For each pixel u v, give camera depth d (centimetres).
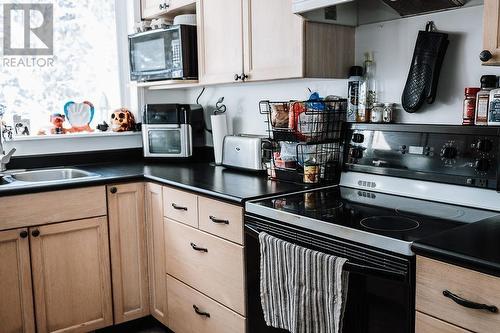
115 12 319
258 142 237
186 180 225
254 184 210
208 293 207
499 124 154
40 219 222
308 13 190
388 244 127
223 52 240
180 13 288
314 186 202
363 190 194
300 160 212
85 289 239
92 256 239
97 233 239
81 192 232
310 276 147
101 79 318
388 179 186
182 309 229
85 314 240
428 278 117
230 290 193
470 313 109
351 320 141
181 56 258
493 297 104
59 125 293
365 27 209
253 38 221
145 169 269
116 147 312
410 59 192
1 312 217
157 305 252
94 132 306
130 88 326
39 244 223
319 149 209
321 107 205
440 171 168
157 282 249
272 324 163
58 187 224
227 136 260
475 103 166
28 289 222
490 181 154
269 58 213
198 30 255
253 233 173
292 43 201
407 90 188
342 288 139
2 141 271
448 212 155
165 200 233
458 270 110
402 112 197
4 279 216
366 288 136
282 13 204
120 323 253
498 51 135
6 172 259
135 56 290
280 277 158
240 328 190
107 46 318
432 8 181
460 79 177
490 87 161
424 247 117
